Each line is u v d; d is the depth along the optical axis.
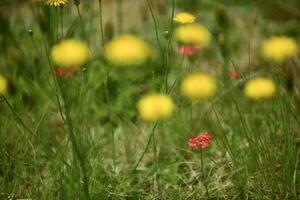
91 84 1.53
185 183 1.39
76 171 1.27
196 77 1.25
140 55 1.20
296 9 1.96
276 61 1.34
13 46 1.61
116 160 1.45
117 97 1.55
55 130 1.48
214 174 1.39
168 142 1.47
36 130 1.35
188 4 1.75
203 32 1.35
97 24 1.75
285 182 1.35
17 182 1.37
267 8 1.97
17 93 1.47
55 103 1.47
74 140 1.23
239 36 1.78
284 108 1.39
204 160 1.43
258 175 1.35
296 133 1.44
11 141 1.43
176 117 1.47
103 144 1.45
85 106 1.45
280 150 1.42
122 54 1.19
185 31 1.35
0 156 1.36
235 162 1.35
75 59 1.20
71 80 1.48
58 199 1.33
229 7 1.87
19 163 1.37
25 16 1.71
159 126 1.47
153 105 1.21
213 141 1.45
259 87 1.31
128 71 1.61
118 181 1.38
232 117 1.46
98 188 1.34
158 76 1.58
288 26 1.88
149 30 1.73
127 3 2.00
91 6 1.68
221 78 1.55
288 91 1.40
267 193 1.35
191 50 1.46
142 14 1.68
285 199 1.34
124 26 1.84
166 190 1.38
